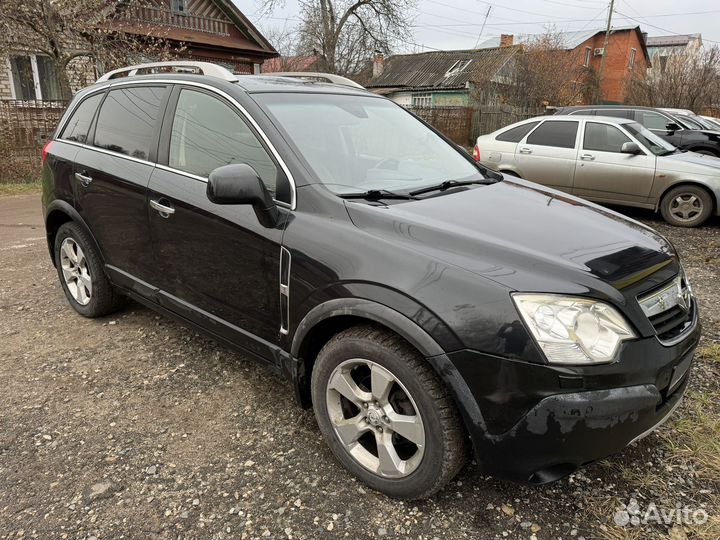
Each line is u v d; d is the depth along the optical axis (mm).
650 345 2006
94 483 2379
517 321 1881
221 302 2846
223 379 3238
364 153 2943
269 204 2453
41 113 11758
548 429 1863
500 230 2316
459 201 2684
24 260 5688
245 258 2633
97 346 3643
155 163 3170
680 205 7488
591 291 1954
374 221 2305
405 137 3332
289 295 2445
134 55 13219
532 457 1919
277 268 2486
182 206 2910
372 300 2121
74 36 11891
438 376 2031
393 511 2230
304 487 2365
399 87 33625
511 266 2027
